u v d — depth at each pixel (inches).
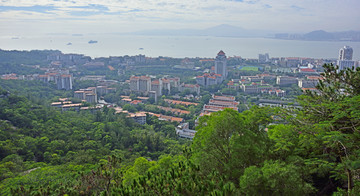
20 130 4254.4
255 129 1513.3
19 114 4685.0
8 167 3006.9
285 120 1573.6
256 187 1143.6
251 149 1352.1
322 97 1497.3
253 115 1557.6
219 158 1429.6
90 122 5241.1
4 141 3617.1
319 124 1267.2
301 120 1453.0
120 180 1433.3
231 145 1398.9
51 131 4421.8
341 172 1286.9
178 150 4052.7
